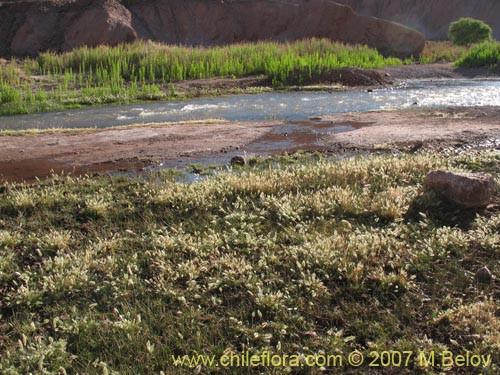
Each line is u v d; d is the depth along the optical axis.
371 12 59.28
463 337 4.45
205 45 42.47
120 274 5.65
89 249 6.22
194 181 8.73
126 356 4.36
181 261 5.90
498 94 20.39
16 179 9.70
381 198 7.22
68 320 4.89
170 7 43.06
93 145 12.34
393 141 11.66
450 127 13.07
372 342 4.38
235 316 4.88
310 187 8.12
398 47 39.56
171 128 14.18
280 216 6.91
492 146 10.91
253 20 43.88
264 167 9.85
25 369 4.20
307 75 25.03
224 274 5.49
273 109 17.84
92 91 21.19
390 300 5.05
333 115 15.95
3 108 18.48
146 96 20.97
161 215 7.34
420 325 4.65
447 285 5.25
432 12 57.84
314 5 43.34
